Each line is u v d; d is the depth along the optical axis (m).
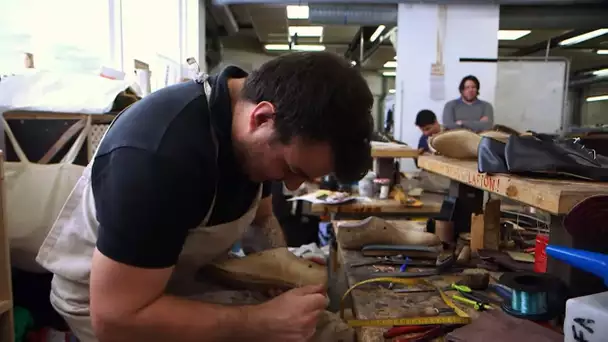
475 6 4.68
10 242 1.37
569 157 0.99
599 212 0.79
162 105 0.70
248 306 0.73
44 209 1.39
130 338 0.66
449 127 4.40
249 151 0.71
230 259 0.97
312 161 0.66
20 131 1.59
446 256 1.31
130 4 2.85
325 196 2.42
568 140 1.13
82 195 0.86
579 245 0.82
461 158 1.46
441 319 0.90
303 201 2.55
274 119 0.65
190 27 4.50
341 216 2.33
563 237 0.90
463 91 4.59
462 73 4.77
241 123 0.70
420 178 3.16
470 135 1.38
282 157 0.68
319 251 2.27
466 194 1.57
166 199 0.63
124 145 0.64
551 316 0.89
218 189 0.75
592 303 0.63
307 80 0.63
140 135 0.65
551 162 0.97
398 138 4.78
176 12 3.91
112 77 1.95
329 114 0.62
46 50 2.18
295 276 0.92
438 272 1.20
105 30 2.45
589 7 4.85
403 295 1.04
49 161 1.59
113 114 1.73
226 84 0.73
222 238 0.82
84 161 1.62
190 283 0.92
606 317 0.60
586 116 9.70
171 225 0.64
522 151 1.01
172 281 0.89
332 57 0.66
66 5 2.23
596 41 6.73
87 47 2.35
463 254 1.28
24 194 1.38
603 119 9.59
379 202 2.39
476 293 1.05
